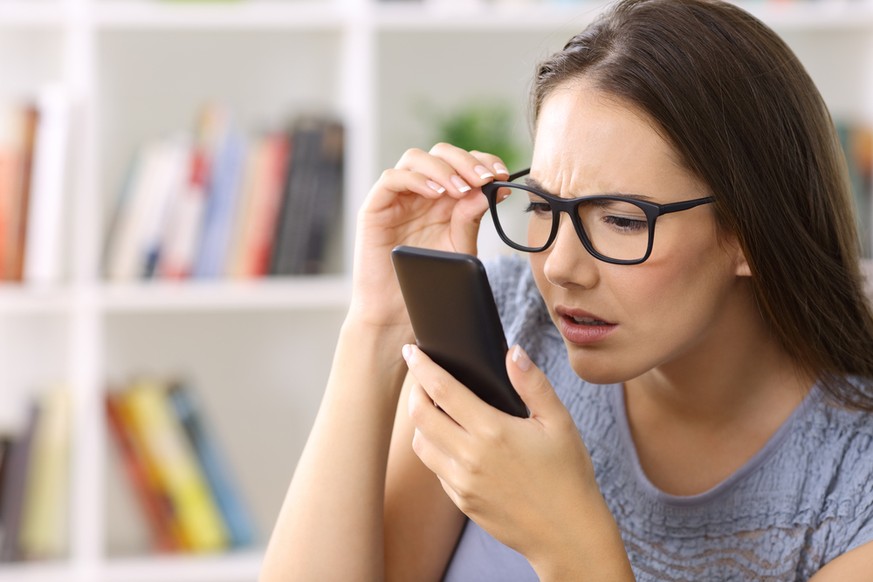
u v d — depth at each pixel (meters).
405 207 1.19
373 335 1.18
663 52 0.99
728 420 1.13
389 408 1.19
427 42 2.66
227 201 2.36
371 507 1.18
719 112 0.99
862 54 2.75
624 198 0.97
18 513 2.34
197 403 2.45
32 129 2.27
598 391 1.21
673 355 1.03
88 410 2.33
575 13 2.42
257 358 2.69
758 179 1.01
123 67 2.54
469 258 0.89
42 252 2.28
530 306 1.29
